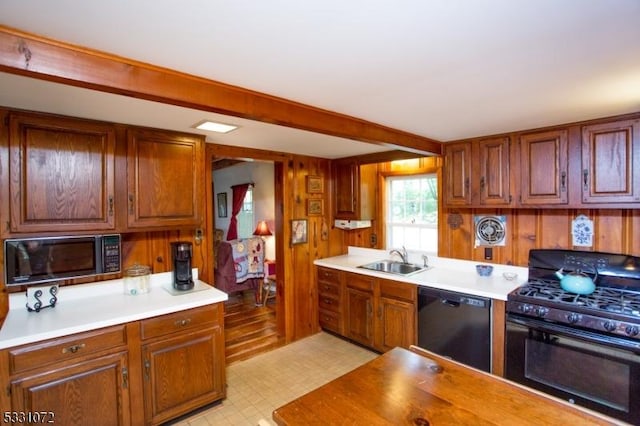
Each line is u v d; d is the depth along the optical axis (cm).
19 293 216
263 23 108
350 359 341
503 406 122
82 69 123
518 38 120
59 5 96
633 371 189
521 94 181
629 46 126
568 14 104
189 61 136
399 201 391
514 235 296
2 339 171
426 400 126
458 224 330
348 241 437
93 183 220
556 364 218
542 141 254
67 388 189
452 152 304
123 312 212
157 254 277
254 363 333
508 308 239
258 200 620
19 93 170
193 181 266
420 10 101
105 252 228
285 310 376
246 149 336
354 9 100
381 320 331
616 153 223
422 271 329
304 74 151
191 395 239
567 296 229
